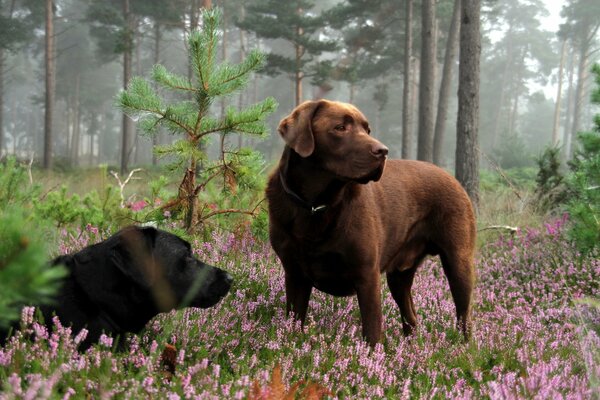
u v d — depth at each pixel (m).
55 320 2.53
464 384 3.14
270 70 28.52
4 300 1.07
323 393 2.70
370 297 3.56
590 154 6.19
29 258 1.06
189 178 4.89
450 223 4.35
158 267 2.92
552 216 9.59
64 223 5.33
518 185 16.75
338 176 3.24
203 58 4.39
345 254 3.47
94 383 2.26
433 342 4.00
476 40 12.33
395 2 27.83
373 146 3.13
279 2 28.62
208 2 11.31
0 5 35.53
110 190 5.98
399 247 4.16
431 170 4.46
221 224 5.47
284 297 4.17
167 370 2.67
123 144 28.03
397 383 3.11
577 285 5.66
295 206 3.41
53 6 29.58
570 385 3.01
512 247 7.43
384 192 3.98
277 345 3.19
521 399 2.62
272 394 2.21
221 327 3.38
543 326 4.43
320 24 28.33
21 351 2.31
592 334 3.23
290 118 3.39
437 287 5.64
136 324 3.00
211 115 4.90
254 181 4.85
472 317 4.66
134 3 32.94
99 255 2.85
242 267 4.73
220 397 2.31
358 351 3.23
